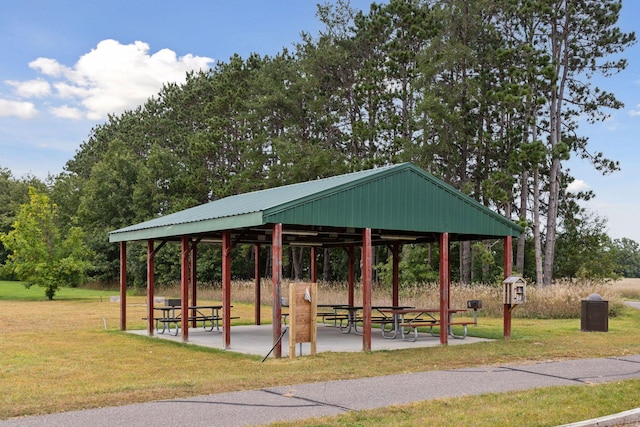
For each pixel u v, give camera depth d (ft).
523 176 108.68
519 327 59.82
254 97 138.82
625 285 162.71
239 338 51.55
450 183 110.01
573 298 73.15
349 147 131.03
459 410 22.97
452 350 41.65
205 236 53.67
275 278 38.45
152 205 153.07
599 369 33.40
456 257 126.31
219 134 136.05
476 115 110.11
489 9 104.47
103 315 77.00
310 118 132.57
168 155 156.25
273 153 130.31
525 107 97.19
